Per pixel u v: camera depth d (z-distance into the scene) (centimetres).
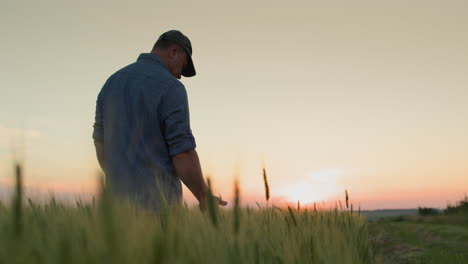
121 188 211
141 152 221
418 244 591
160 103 229
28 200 107
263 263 113
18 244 68
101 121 261
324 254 142
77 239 76
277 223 168
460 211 1495
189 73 304
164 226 97
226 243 104
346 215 231
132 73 241
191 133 230
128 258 66
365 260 232
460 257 405
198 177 223
